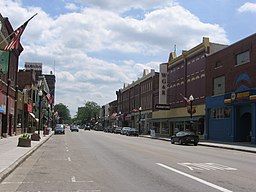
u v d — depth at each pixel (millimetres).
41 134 57344
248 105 39875
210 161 19203
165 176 13156
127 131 69688
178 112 58719
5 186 11227
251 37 38750
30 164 17375
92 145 32781
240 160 20484
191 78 54812
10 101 43219
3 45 36000
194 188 10664
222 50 45062
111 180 12281
